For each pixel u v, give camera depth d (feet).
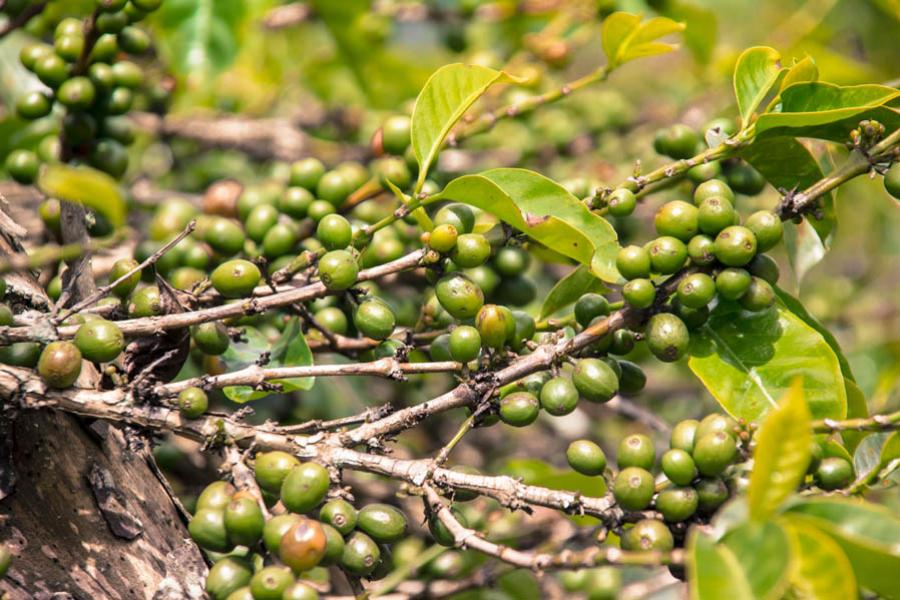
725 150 16.42
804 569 12.06
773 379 15.58
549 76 32.24
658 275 15.74
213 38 27.81
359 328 16.05
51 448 15.49
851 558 12.31
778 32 32.35
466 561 20.20
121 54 26.96
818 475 14.28
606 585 20.45
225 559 13.60
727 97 31.83
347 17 30.71
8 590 14.69
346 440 14.79
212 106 31.50
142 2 19.19
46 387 14.07
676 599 23.85
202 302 17.35
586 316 16.19
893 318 33.50
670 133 19.07
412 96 32.58
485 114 21.36
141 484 16.51
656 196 28.96
